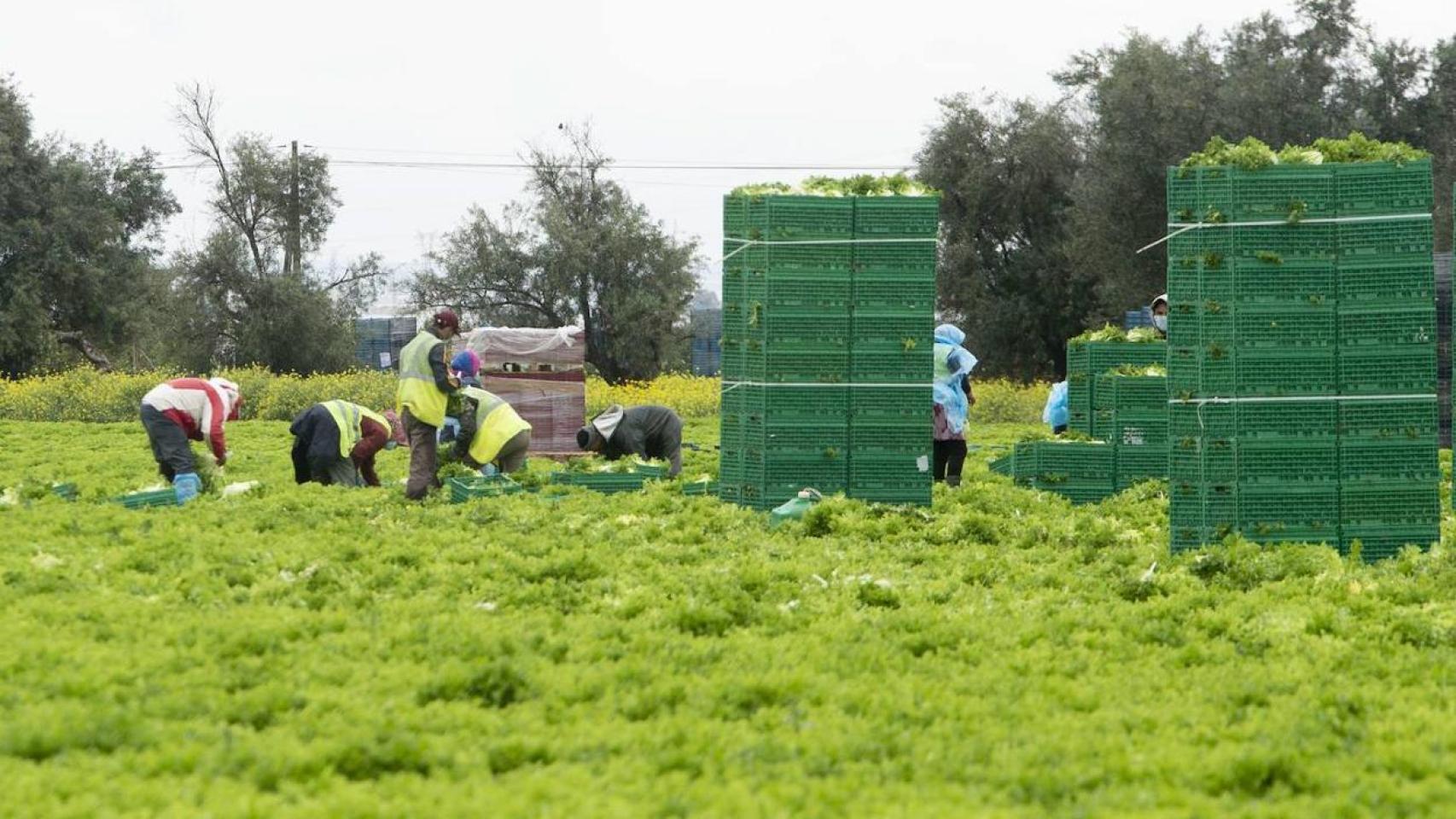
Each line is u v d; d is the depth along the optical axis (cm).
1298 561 4766
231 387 7181
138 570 4828
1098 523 5916
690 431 13688
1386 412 5019
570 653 3712
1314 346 5022
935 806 2628
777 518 6056
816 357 6347
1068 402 8812
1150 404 7306
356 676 3447
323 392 16162
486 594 4447
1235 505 5059
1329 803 2669
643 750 2991
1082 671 3641
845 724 3155
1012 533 5759
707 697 3328
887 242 6325
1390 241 4975
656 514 6284
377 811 2591
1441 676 3550
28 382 16675
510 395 10494
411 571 4800
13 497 6625
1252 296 5025
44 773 2752
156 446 6944
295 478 7825
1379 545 5041
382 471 8944
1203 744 3047
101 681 3325
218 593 4384
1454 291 5597
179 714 3150
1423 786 2756
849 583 4634
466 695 3356
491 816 2578
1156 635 3969
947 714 3253
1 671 3422
